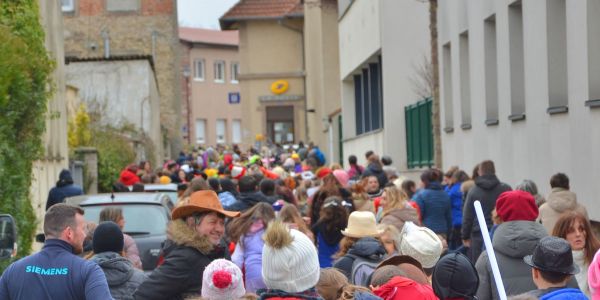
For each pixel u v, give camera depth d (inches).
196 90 3708.2
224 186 663.1
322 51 2370.8
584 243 353.7
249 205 576.1
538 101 745.6
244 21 2773.1
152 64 1920.5
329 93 2369.6
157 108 2117.4
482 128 917.2
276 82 2775.6
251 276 417.1
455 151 1033.5
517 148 810.8
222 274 255.8
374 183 711.7
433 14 951.0
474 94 938.7
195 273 323.3
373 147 1582.2
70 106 1414.9
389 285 277.7
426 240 337.4
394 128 1419.8
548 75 719.7
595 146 627.8
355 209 603.5
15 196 596.4
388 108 1418.6
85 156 1261.1
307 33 2480.3
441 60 1087.0
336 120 2148.1
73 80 1808.6
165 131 2349.9
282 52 2775.6
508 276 351.9
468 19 952.9
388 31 1413.6
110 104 1808.6
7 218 349.1
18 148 630.5
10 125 601.0
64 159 1107.9
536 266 271.1
